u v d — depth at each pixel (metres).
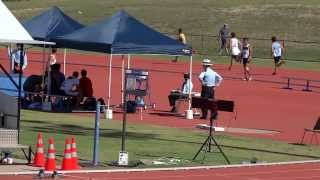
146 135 31.62
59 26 39.97
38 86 40.25
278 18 98.00
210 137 26.55
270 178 22.42
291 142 31.98
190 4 112.50
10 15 23.53
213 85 37.72
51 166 21.83
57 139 29.17
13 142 23.25
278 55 63.06
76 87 39.59
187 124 36.34
